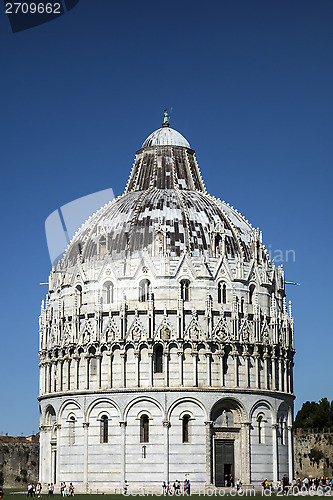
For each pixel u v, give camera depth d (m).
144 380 134.38
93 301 140.25
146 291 137.38
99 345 137.50
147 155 158.12
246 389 136.62
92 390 136.38
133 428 133.88
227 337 136.88
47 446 145.00
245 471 135.12
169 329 135.38
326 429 187.62
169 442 132.38
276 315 144.62
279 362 143.50
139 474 132.25
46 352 146.88
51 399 143.62
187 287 138.00
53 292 149.12
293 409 146.38
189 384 134.00
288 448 143.25
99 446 135.25
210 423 133.50
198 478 131.75
